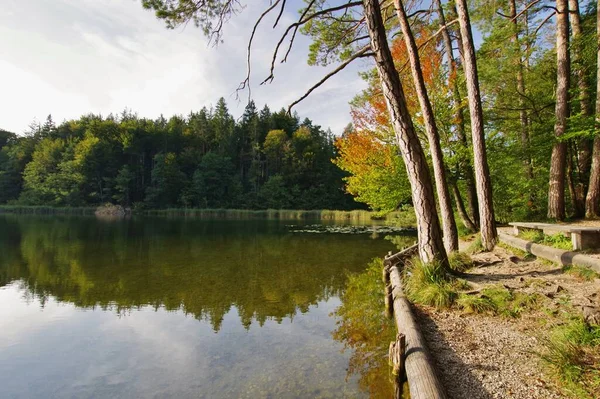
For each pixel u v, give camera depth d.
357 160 12.69
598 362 2.62
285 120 67.94
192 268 9.83
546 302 3.90
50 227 23.52
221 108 66.56
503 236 7.56
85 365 4.07
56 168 52.97
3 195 53.62
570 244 5.57
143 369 3.96
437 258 5.30
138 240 16.61
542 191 12.00
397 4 6.53
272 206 53.47
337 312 6.06
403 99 5.31
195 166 57.84
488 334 3.50
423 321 4.05
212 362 4.11
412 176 5.42
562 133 9.08
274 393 3.39
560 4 9.10
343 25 7.99
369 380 3.60
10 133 69.62
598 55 8.45
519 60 10.49
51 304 6.46
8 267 9.84
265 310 6.18
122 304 6.48
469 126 11.89
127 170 51.19
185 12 5.73
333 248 13.98
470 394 2.49
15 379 3.75
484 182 7.64
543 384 2.52
